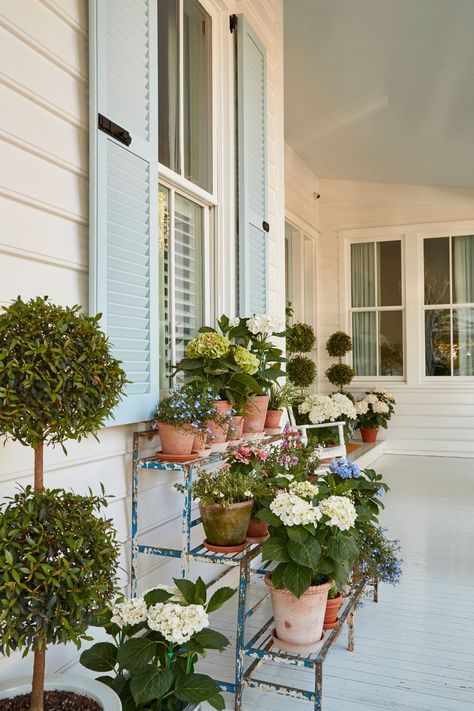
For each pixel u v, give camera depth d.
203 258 3.58
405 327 8.05
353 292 8.33
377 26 4.39
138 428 2.64
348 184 8.30
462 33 4.23
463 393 7.82
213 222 3.65
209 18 3.64
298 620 2.25
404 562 3.81
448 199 7.89
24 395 1.42
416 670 2.48
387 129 6.19
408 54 4.67
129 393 2.45
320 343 8.33
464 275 7.86
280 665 2.53
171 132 3.24
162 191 3.17
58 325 1.47
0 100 1.91
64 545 1.44
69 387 1.47
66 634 1.37
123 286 2.41
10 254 1.97
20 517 1.42
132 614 1.81
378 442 7.95
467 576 3.57
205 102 3.61
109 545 1.56
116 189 2.37
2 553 1.36
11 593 1.32
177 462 2.49
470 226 7.80
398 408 8.07
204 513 2.43
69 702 1.57
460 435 7.83
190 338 3.42
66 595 1.39
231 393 3.03
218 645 1.79
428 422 7.95
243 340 3.44
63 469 2.19
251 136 3.84
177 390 2.76
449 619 2.97
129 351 2.45
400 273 8.12
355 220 8.27
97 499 1.61
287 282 7.84
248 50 3.80
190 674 1.81
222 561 2.33
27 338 1.43
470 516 4.88
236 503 2.40
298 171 7.52
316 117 6.16
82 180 2.29
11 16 1.95
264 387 3.38
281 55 4.60
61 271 2.19
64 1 2.18
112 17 2.37
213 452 2.78
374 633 2.82
